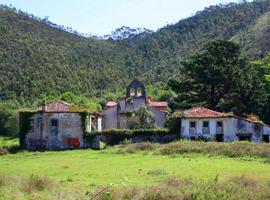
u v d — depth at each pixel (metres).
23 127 71.94
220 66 85.69
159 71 181.62
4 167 42.97
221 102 90.12
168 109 98.25
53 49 179.75
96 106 116.50
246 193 19.67
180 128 73.00
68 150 66.31
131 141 69.81
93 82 167.38
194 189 20.23
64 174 35.97
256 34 181.62
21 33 178.38
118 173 35.62
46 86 149.12
